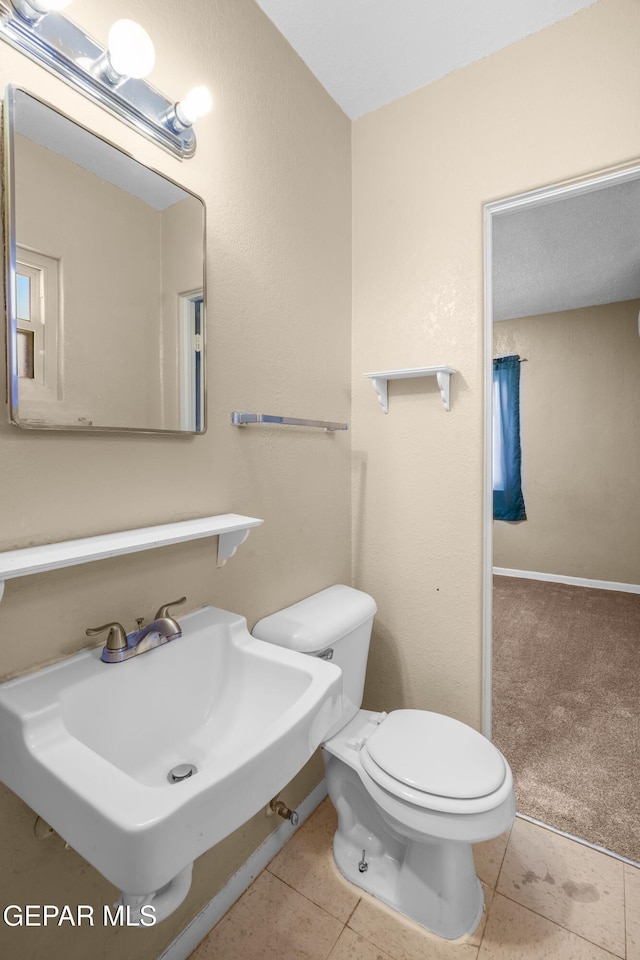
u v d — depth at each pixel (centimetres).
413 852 125
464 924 121
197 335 116
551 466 434
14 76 81
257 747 73
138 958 106
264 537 142
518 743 199
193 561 119
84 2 92
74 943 94
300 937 121
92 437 95
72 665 89
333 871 140
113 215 97
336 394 176
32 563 73
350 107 175
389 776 118
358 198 181
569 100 142
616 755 191
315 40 147
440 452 167
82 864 94
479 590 161
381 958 116
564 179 143
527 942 119
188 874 83
